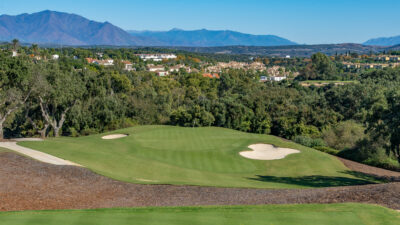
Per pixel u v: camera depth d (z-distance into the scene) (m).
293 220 11.23
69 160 23.94
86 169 20.91
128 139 41.59
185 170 25.52
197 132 48.44
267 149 37.16
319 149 43.75
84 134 58.59
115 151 32.88
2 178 17.41
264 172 28.17
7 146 27.84
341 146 45.72
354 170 30.58
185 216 11.79
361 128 49.03
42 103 47.59
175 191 17.67
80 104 55.66
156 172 23.89
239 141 41.00
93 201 15.41
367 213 11.73
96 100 59.34
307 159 32.25
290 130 57.56
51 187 17.00
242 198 15.80
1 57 34.00
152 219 11.46
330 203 13.40
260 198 15.53
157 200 15.71
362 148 37.62
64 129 58.31
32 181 17.56
